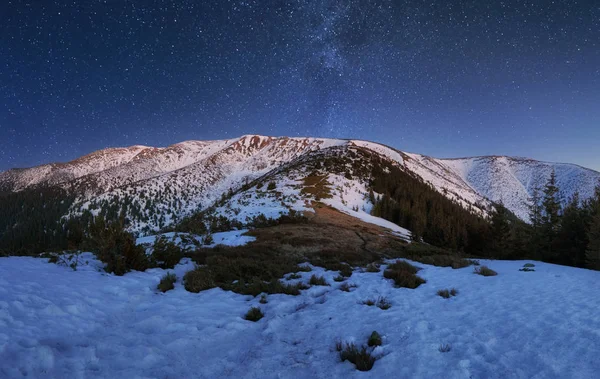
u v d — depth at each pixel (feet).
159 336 18.54
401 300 27.45
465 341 17.87
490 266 46.29
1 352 13.35
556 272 37.93
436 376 14.47
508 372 14.34
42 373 12.89
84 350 15.43
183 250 47.83
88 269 31.53
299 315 24.32
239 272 37.60
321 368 16.05
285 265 43.60
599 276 34.65
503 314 21.98
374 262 51.93
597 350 15.47
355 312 24.61
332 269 45.47
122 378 13.65
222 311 24.61
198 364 15.94
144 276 32.73
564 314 20.86
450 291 29.60
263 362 16.47
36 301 19.77
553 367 14.33
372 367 15.92
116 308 22.65
